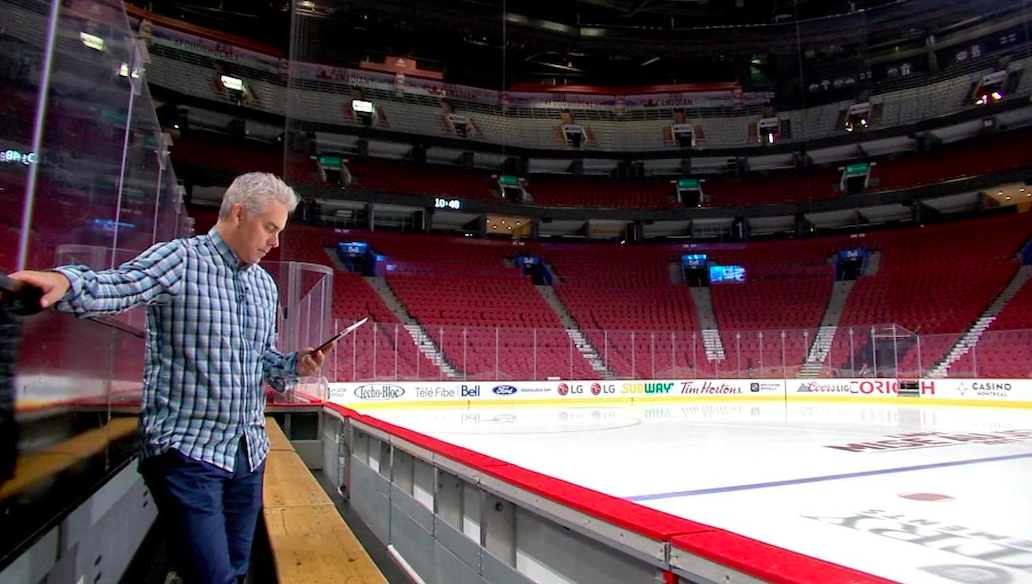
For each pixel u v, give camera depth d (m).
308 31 26.83
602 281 25.41
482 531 2.41
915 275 23.05
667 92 31.45
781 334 18.02
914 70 29.59
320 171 26.12
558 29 27.58
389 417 12.80
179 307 1.72
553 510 1.93
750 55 28.84
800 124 29.67
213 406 1.75
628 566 1.68
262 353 1.98
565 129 30.52
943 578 2.85
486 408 15.28
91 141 2.59
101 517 2.52
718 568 1.24
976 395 14.75
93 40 2.49
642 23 30.88
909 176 26.39
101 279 1.47
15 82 1.94
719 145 30.14
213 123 25.36
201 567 1.70
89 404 2.20
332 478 6.11
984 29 27.11
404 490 3.86
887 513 4.21
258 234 1.82
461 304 21.91
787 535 3.64
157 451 1.70
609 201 29.03
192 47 24.81
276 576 2.37
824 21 27.14
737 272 26.59
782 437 9.08
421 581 3.09
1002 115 25.64
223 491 1.90
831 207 26.30
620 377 17.44
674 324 22.75
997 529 3.78
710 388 17.59
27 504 1.53
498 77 32.47
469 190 28.00
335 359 14.52
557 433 9.73
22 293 1.23
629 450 7.67
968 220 24.94
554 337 17.62
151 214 4.12
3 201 1.92
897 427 10.53
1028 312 19.16
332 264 23.69
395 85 29.19
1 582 1.39
